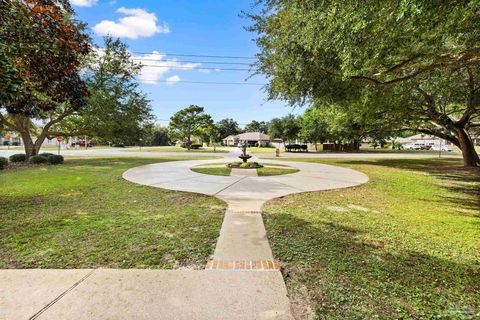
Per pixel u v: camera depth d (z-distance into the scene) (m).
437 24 4.04
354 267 2.79
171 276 2.53
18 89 3.19
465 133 14.22
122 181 8.30
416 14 3.31
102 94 15.18
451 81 8.76
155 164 14.12
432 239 3.71
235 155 24.47
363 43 4.26
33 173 10.04
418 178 10.12
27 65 3.77
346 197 6.46
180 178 9.05
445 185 8.58
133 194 6.40
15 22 3.38
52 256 2.95
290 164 15.21
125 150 33.38
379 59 5.25
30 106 4.33
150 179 8.76
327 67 5.67
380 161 18.08
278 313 2.00
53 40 3.79
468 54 4.89
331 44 4.66
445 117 13.04
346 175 10.55
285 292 2.29
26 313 1.95
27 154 14.96
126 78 16.19
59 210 4.94
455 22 4.08
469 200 6.36
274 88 7.46
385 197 6.59
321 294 2.27
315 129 31.91
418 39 4.78
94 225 4.05
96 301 2.11
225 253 3.07
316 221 4.42
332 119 16.58
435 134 15.41
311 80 6.10
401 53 5.57
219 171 11.12
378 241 3.57
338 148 38.41
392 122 14.52
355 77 5.88
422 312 2.04
